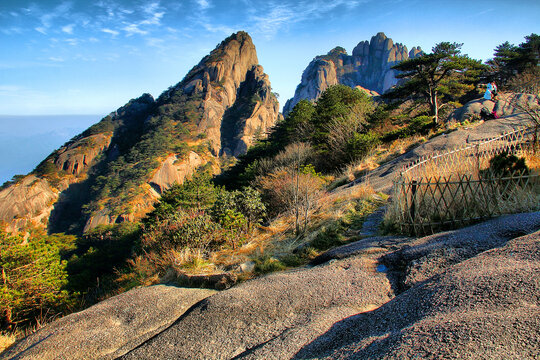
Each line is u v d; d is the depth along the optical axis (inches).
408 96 1198.3
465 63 1086.4
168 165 4694.9
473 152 271.0
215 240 318.7
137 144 5137.8
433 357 66.1
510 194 185.2
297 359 98.8
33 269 620.1
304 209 378.3
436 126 749.3
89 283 986.7
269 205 523.5
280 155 978.1
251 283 190.4
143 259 350.9
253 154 1615.4
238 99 6909.5
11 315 557.0
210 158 5388.8
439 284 104.3
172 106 6141.7
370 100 1250.6
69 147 5511.8
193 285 236.4
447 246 153.3
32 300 597.6
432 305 93.5
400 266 159.6
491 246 139.3
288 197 452.1
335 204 358.0
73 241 2603.3
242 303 159.3
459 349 65.9
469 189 196.9
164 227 362.0
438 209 204.7
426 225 200.8
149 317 185.3
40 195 4522.6
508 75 1316.4
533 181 197.2
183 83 6815.9
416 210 203.5
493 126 483.2
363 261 177.6
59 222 4579.2
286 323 134.9
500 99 633.6
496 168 210.5
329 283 159.2
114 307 204.2
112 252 1654.8
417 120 802.8
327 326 117.5
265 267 227.0
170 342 141.6
